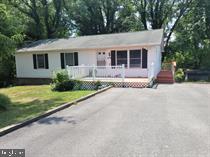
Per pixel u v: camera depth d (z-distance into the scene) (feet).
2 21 43.16
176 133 18.15
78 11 108.47
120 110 26.84
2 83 75.15
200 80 69.77
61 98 35.60
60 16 106.93
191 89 45.96
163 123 21.01
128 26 114.32
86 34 113.70
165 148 15.26
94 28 113.29
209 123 20.80
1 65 75.25
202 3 91.91
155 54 57.11
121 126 20.34
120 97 36.32
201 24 93.40
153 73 53.52
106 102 32.22
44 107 28.68
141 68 58.80
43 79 70.44
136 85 48.88
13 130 19.84
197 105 29.22
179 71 74.43
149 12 106.32
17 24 62.95
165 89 45.98
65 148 15.67
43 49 66.59
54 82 51.03
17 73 74.95
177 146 15.56
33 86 62.18
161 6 102.78
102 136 17.84
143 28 111.75
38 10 100.63
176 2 100.48
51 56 68.03
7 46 36.37
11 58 76.79
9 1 81.05
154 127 19.81
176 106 28.73
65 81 48.34
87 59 63.87
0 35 35.35
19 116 24.12
